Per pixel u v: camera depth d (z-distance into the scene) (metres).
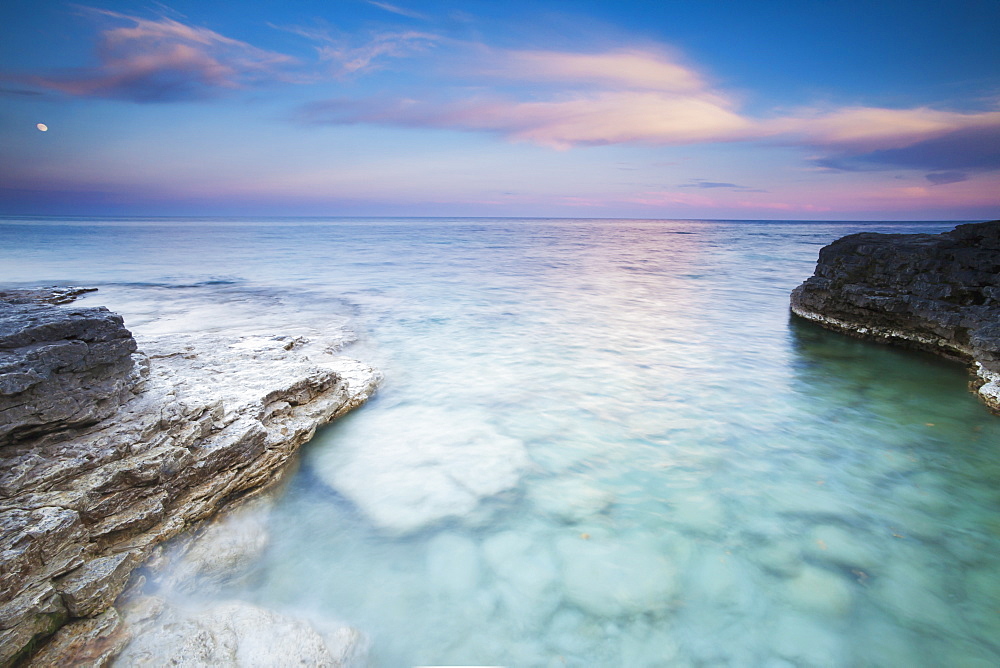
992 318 11.41
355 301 19.61
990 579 5.33
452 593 5.17
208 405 6.23
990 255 12.32
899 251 14.07
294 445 7.44
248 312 16.88
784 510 6.48
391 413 9.27
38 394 4.69
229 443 6.10
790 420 9.18
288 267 30.73
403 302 19.69
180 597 4.77
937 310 12.75
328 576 5.37
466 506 6.54
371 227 116.19
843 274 15.41
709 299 21.45
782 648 4.53
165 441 5.42
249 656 3.95
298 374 8.36
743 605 5.00
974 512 6.46
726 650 4.52
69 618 3.99
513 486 6.98
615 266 34.22
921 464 7.64
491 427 8.75
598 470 7.41
